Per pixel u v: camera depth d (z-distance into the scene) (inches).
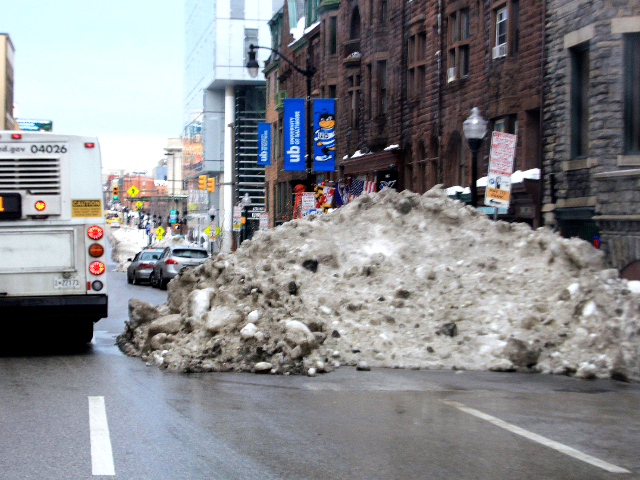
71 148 444.5
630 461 219.6
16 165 436.5
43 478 199.3
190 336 411.2
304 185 1903.3
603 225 690.2
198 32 3988.7
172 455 221.5
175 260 1231.5
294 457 220.4
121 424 259.4
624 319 378.9
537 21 826.2
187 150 4517.7
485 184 931.3
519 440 241.1
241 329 394.6
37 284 437.1
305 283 457.4
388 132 1286.9
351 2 1466.5
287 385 335.3
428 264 463.2
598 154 704.4
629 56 693.9
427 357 381.7
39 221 438.3
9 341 514.0
